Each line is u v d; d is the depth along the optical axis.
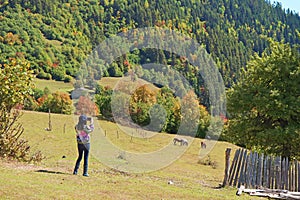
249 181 13.09
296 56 23.39
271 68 23.05
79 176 10.81
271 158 13.30
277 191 12.43
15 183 8.81
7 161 12.29
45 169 11.59
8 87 13.02
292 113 21.19
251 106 23.12
